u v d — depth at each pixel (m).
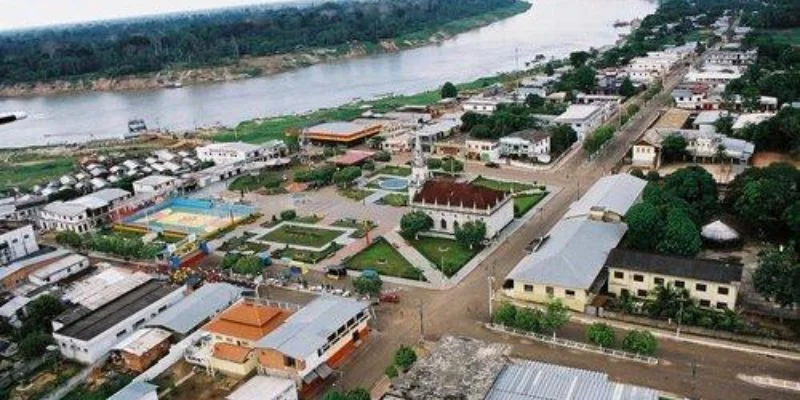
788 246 118.19
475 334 108.12
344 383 97.06
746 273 119.19
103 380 103.75
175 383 100.25
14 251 152.75
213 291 121.88
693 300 110.06
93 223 177.88
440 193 151.38
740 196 136.88
